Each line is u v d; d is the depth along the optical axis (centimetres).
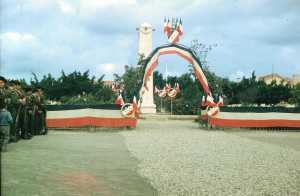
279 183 1037
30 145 1708
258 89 6956
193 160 1382
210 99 2825
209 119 2792
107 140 2000
